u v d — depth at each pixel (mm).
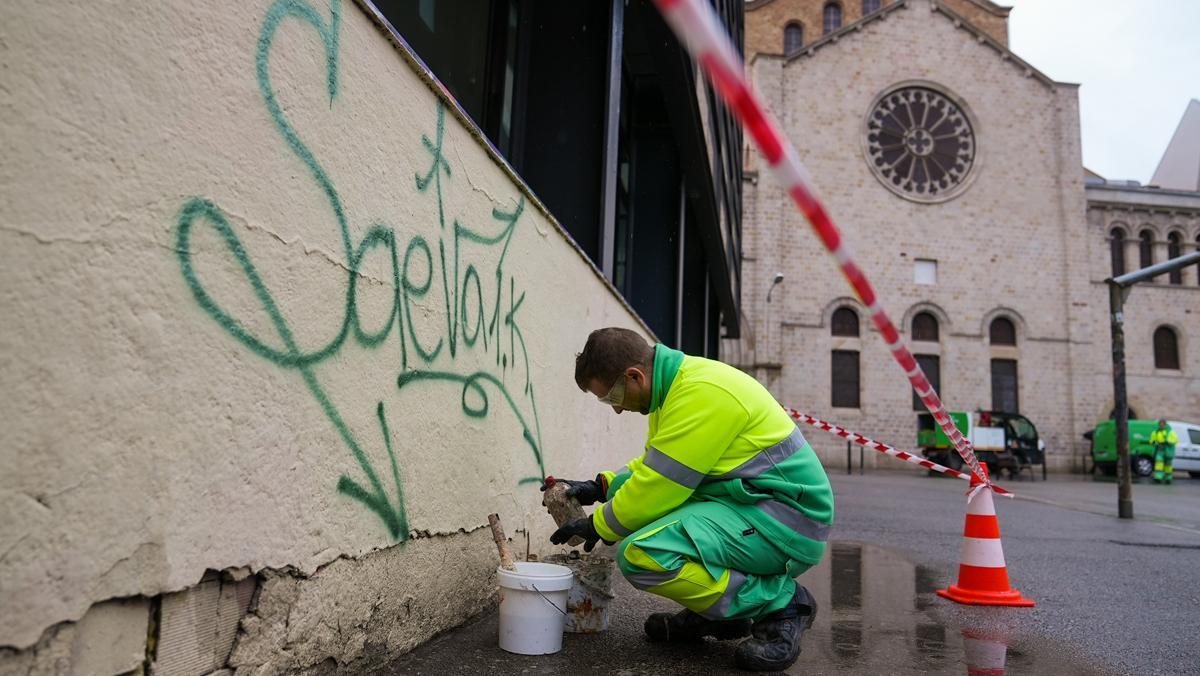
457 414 3094
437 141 2896
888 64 32281
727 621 3068
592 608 3229
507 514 3635
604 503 3240
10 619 1346
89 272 1471
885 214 31328
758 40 41875
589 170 5961
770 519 2787
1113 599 4660
